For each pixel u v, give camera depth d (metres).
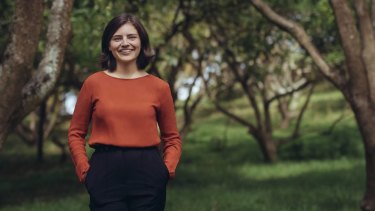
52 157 22.83
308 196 11.06
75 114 3.60
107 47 3.64
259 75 16.19
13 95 5.60
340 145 19.75
